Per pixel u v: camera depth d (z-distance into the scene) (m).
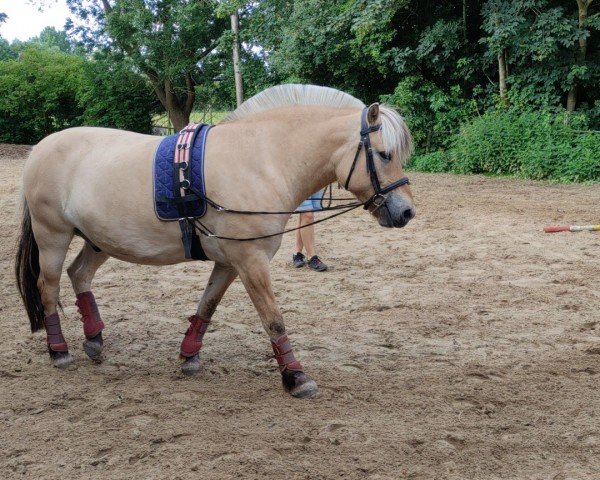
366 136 3.96
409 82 20.59
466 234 9.80
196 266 8.03
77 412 3.91
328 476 3.15
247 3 24.80
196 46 28.61
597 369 4.62
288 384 4.15
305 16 21.53
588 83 17.73
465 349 5.08
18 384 4.37
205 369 4.68
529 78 18.50
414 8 21.16
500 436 3.60
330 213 11.82
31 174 4.52
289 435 3.57
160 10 28.38
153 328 5.64
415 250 8.81
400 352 5.03
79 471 3.22
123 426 3.70
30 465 3.28
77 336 5.43
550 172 16.80
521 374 4.54
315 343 5.25
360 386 4.32
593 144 16.44
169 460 3.30
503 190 14.88
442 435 3.58
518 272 7.49
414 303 6.31
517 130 17.81
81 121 34.59
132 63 28.98
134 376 4.54
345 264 8.07
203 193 4.00
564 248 8.70
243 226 3.96
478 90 20.20
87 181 4.27
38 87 33.03
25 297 4.73
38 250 4.71
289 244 9.29
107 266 7.99
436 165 19.62
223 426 3.70
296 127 4.11
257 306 4.10
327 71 23.12
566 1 18.45
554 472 3.21
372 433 3.61
